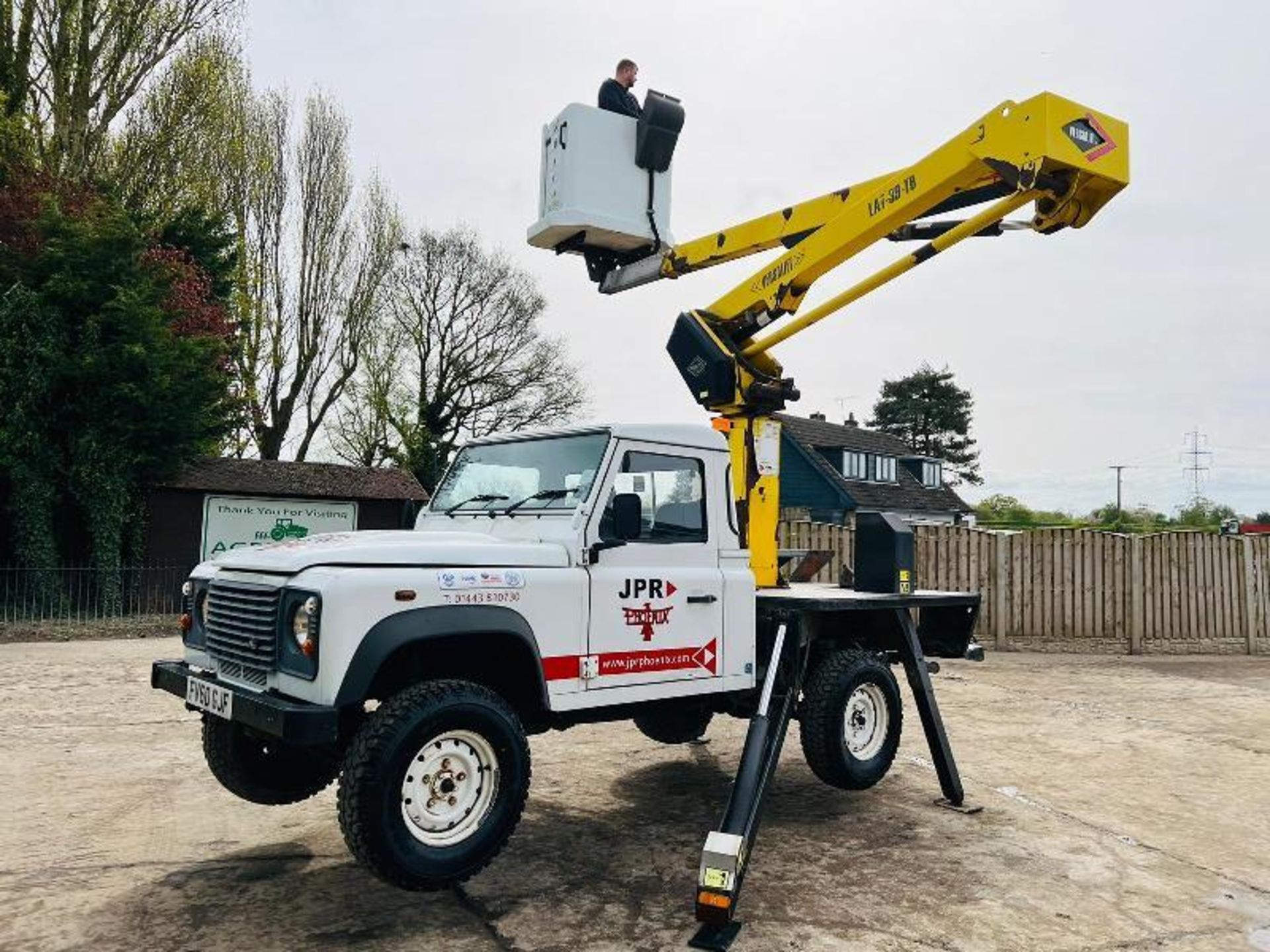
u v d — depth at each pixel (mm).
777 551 6395
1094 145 5012
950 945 3646
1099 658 12992
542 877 4336
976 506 55844
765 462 6273
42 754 6324
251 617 3893
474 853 3699
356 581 3588
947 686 10242
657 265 6699
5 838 4672
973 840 4969
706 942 3580
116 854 4480
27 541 14617
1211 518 51781
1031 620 13617
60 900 3912
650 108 6422
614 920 3840
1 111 16828
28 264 15266
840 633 6000
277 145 25875
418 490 19969
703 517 4969
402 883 3516
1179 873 4520
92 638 12883
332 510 18547
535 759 6672
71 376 14547
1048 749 7215
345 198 26984
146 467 16016
